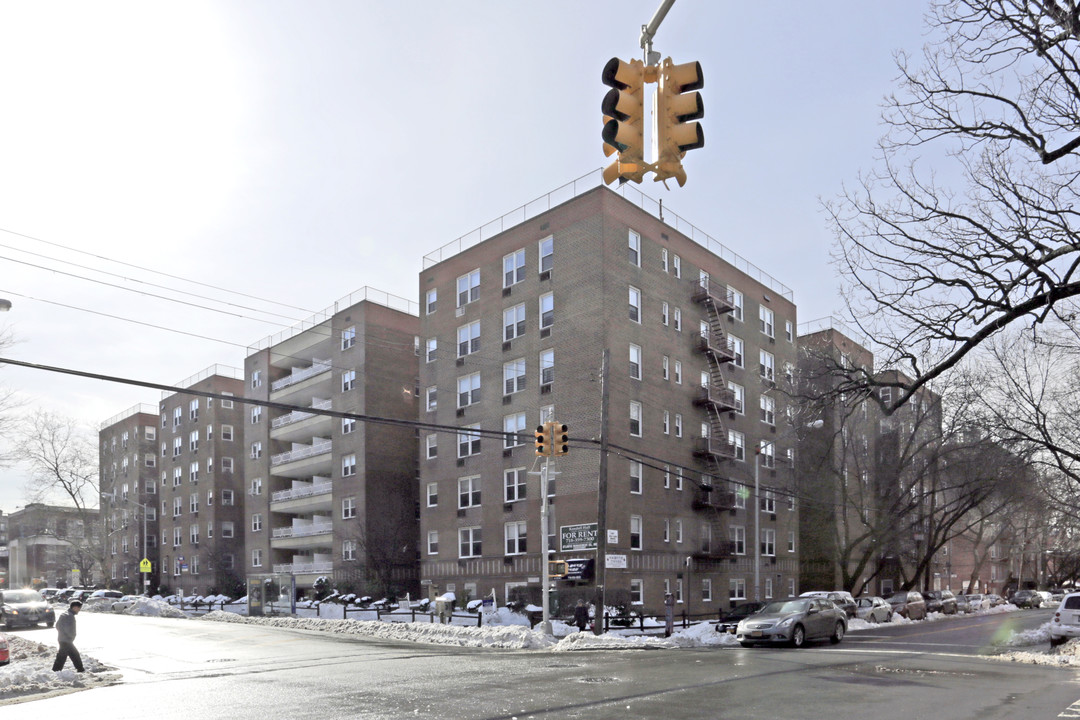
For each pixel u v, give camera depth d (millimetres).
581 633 26078
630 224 41344
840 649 23516
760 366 51625
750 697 13367
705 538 43469
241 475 73688
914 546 54844
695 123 6801
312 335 59188
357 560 51188
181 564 69375
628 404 39375
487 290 45031
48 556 108188
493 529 42281
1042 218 15102
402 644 26844
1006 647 23984
